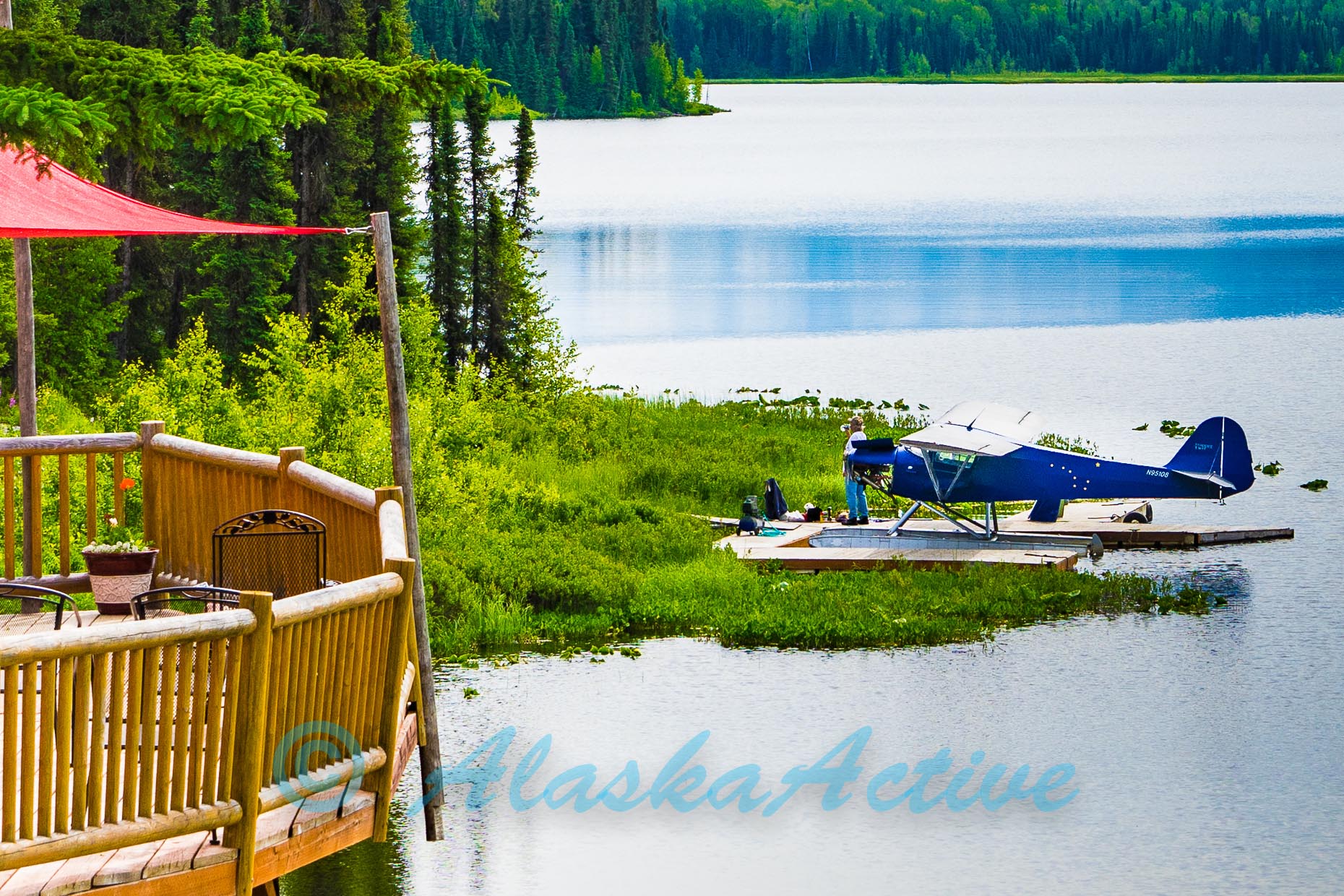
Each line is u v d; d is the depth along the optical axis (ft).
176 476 132.77
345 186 438.81
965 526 267.59
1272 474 330.75
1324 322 595.88
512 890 134.92
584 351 568.00
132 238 441.27
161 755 74.84
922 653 208.03
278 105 112.16
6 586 110.52
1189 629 217.77
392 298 127.24
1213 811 152.76
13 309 375.66
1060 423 396.78
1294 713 181.27
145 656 73.20
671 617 224.33
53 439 131.23
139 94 111.55
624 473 322.34
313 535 118.62
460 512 264.31
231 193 415.03
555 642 214.69
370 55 456.04
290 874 138.72
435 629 216.54
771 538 268.62
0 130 107.24
